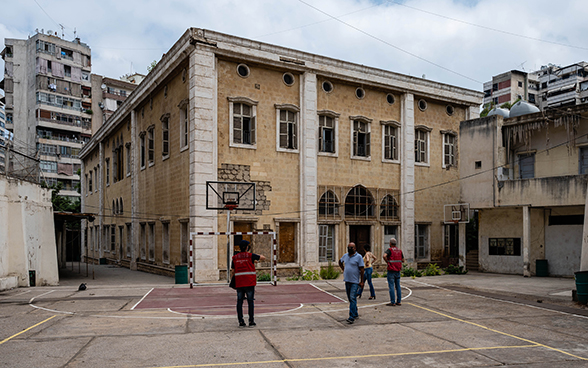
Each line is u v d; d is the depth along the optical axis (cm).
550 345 782
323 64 2188
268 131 2056
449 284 1670
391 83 2409
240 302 919
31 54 5803
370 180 2345
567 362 683
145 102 2619
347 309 1123
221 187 1905
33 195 1748
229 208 1709
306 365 659
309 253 2092
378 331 881
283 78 2116
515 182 2053
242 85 2009
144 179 2617
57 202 4666
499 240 2272
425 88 2544
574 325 947
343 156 2262
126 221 2950
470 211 2284
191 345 765
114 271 2683
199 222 1844
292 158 2114
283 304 1193
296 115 2145
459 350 746
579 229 1981
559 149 2091
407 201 2438
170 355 705
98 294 1382
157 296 1334
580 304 1198
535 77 6638
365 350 742
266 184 2031
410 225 2442
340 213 2227
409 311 1101
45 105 5656
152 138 2512
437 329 902
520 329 905
